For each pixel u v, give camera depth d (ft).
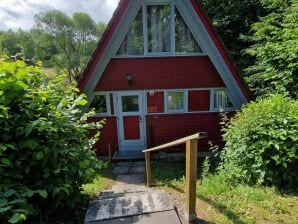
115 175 27.09
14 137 10.21
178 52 31.12
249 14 47.21
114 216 11.17
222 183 16.14
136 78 31.42
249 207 12.57
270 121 17.52
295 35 25.68
